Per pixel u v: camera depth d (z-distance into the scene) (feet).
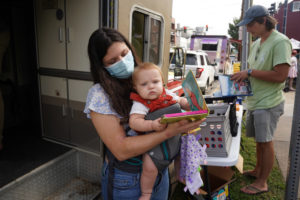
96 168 8.34
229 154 5.95
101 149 8.07
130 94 4.33
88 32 7.68
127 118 4.20
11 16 10.48
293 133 7.10
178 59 17.46
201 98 3.82
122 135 4.11
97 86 4.25
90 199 7.57
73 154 8.54
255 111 8.43
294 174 7.23
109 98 4.09
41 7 8.64
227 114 5.99
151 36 10.22
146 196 4.41
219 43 44.96
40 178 7.39
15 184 6.64
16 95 11.19
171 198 8.94
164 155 4.27
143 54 10.00
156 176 4.37
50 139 9.61
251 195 9.29
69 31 8.13
